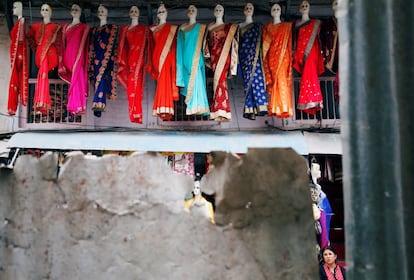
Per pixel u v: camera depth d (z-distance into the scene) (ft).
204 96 18.39
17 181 7.07
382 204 5.76
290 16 20.95
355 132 5.98
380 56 6.02
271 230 6.40
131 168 6.72
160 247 6.48
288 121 20.90
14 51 18.70
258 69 18.75
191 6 19.07
